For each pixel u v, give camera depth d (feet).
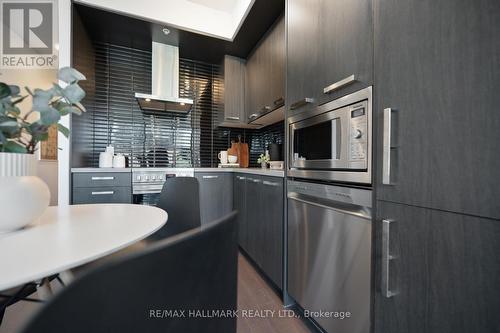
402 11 2.56
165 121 9.32
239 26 7.32
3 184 2.08
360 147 3.16
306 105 4.40
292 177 4.86
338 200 3.57
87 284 0.67
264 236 5.92
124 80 8.61
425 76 2.31
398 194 2.61
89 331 0.66
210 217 8.16
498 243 1.79
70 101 2.46
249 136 10.75
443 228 2.16
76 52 6.51
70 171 6.29
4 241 1.87
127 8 6.84
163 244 0.89
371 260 2.99
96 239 1.94
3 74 7.99
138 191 7.11
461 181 2.02
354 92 3.26
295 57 4.78
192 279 1.00
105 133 8.29
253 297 5.32
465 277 2.00
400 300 2.57
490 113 1.83
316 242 4.07
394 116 2.65
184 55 9.30
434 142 2.23
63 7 6.13
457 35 2.04
